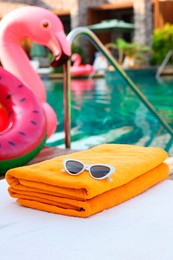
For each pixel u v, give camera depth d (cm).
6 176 164
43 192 156
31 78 381
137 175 167
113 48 1789
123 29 1603
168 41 1467
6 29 383
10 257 126
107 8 1708
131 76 1308
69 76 357
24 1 1814
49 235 138
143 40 1598
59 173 158
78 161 155
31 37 385
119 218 148
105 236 136
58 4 1777
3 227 145
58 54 361
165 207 158
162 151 192
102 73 1366
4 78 301
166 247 128
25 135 276
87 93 905
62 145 454
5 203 167
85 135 500
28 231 141
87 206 147
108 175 152
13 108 293
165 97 818
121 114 638
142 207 158
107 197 155
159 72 1324
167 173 192
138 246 129
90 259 122
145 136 484
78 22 1702
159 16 1703
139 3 1598
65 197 152
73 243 132
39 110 296
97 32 1658
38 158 315
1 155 259
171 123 556
